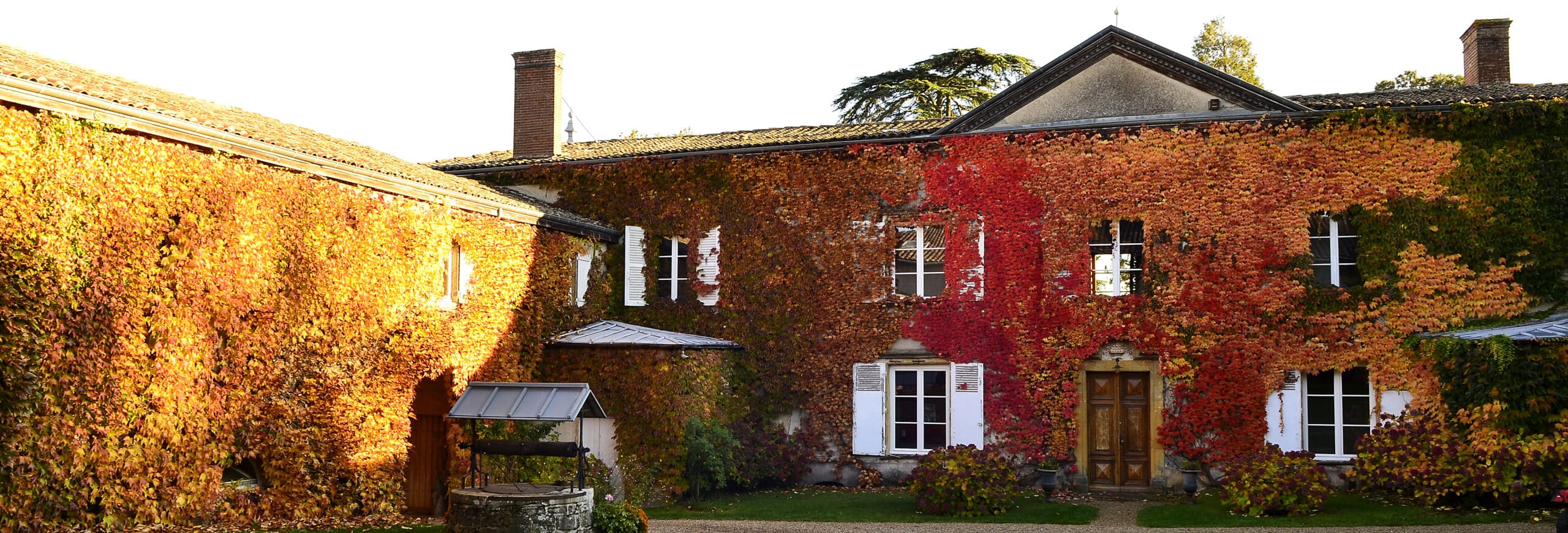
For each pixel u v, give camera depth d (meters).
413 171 17.14
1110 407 18.39
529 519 12.25
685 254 20.34
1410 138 17.33
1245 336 17.67
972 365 18.77
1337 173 17.52
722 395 18.53
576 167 20.72
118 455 11.39
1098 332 18.23
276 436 13.33
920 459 17.27
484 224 16.98
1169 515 15.33
